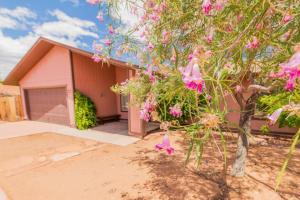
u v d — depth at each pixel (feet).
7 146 25.48
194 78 3.21
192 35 6.74
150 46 7.96
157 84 6.16
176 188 13.12
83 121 34.19
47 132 33.37
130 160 19.06
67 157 20.71
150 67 7.18
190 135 3.96
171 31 7.18
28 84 46.32
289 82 2.84
